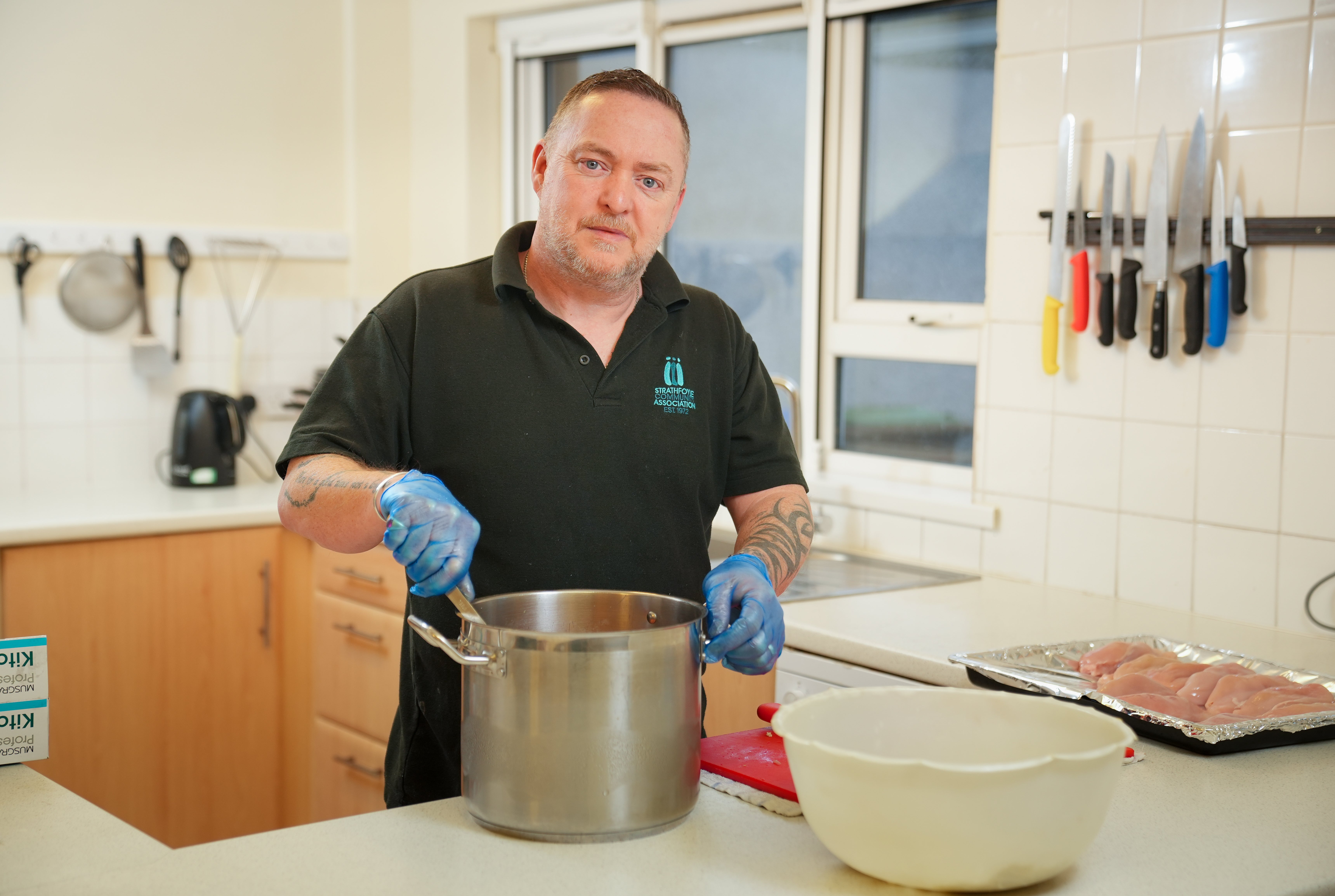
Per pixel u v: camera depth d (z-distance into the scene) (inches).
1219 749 51.2
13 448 118.8
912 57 103.2
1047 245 88.6
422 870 38.4
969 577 93.1
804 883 37.9
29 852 39.9
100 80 122.0
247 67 131.3
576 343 55.6
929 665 69.0
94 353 122.4
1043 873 36.8
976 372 100.2
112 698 105.3
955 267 101.6
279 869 38.5
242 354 132.1
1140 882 38.3
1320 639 75.6
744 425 61.5
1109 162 83.3
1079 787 36.0
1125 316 82.5
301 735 117.7
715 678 84.6
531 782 40.2
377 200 139.3
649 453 56.4
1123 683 56.8
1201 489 81.2
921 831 35.9
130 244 123.6
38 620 101.0
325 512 47.6
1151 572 84.1
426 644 56.0
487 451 54.9
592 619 47.3
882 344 105.7
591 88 52.6
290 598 115.7
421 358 54.9
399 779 58.7
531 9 128.6
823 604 83.2
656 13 121.3
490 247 137.7
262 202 133.4
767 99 115.9
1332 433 75.0
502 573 55.2
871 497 101.1
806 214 109.2
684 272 126.0
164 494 117.6
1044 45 87.6
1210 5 78.5
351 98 137.0
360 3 136.3
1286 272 76.2
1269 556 78.2
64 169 120.6
